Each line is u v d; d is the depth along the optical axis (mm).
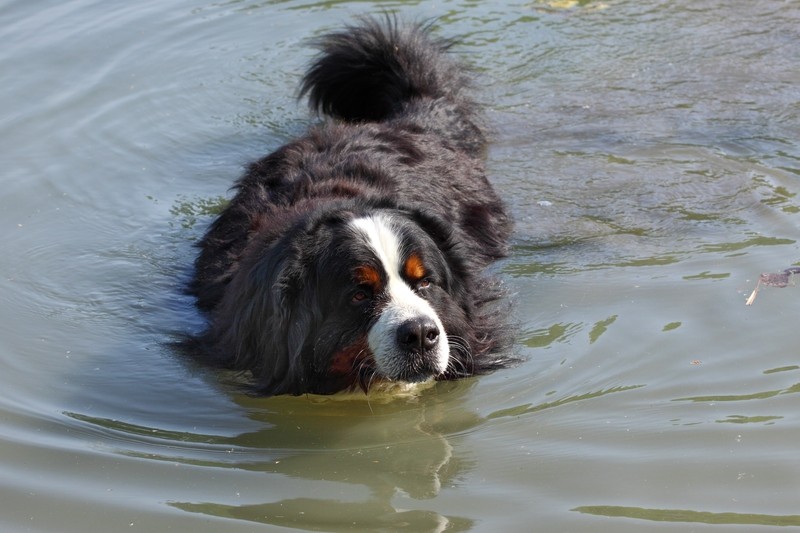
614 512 5188
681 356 6688
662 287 7559
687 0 13359
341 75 10875
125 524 5262
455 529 5109
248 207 8023
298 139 9031
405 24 11211
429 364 6402
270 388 6797
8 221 9133
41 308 7883
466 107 10383
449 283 6965
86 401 6680
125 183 9844
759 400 6137
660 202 8891
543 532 5051
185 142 10617
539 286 7758
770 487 5320
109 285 8227
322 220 6742
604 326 7137
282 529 5164
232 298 7074
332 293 6535
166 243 8859
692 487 5367
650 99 10891
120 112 11133
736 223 8430
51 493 5559
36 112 11055
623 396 6332
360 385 6629
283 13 13680
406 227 6703
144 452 6031
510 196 9156
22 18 13477
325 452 6059
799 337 6762
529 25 12875
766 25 12453
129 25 13273
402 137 9055
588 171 9516
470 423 6281
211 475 5773
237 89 11703
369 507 5371
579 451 5801
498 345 7102
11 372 7004
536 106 10898
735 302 7242
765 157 9516
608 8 13258
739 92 10867
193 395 6797
